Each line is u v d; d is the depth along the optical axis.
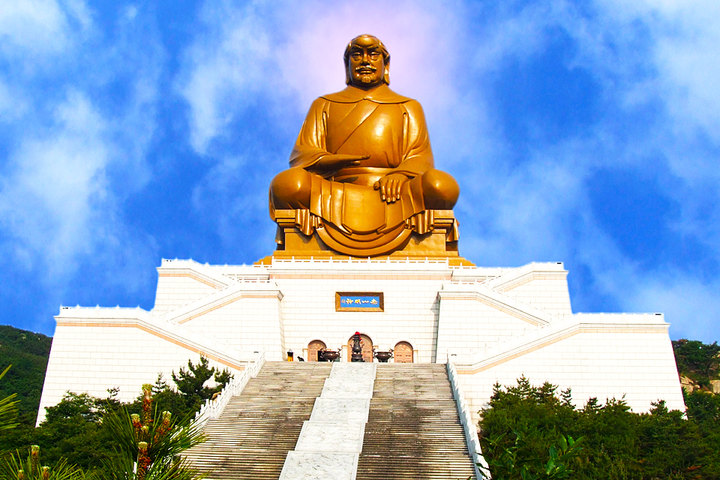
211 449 26.45
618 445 28.14
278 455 25.91
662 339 38.72
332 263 46.84
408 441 26.95
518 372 37.59
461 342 42.75
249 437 27.52
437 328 45.22
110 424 10.49
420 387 33.09
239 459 25.66
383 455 25.81
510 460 15.44
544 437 27.22
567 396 36.62
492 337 42.81
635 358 38.41
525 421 29.52
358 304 46.16
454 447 26.45
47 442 29.19
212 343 39.19
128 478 9.87
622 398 37.56
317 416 29.28
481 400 36.78
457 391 31.03
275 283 45.06
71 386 39.50
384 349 45.22
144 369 39.44
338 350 45.25
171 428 10.35
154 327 39.94
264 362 37.56
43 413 39.12
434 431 27.80
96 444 27.39
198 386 35.53
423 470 24.73
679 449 28.69
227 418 29.44
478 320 43.12
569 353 38.25
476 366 37.22
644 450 29.31
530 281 47.72
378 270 46.50
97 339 40.03
